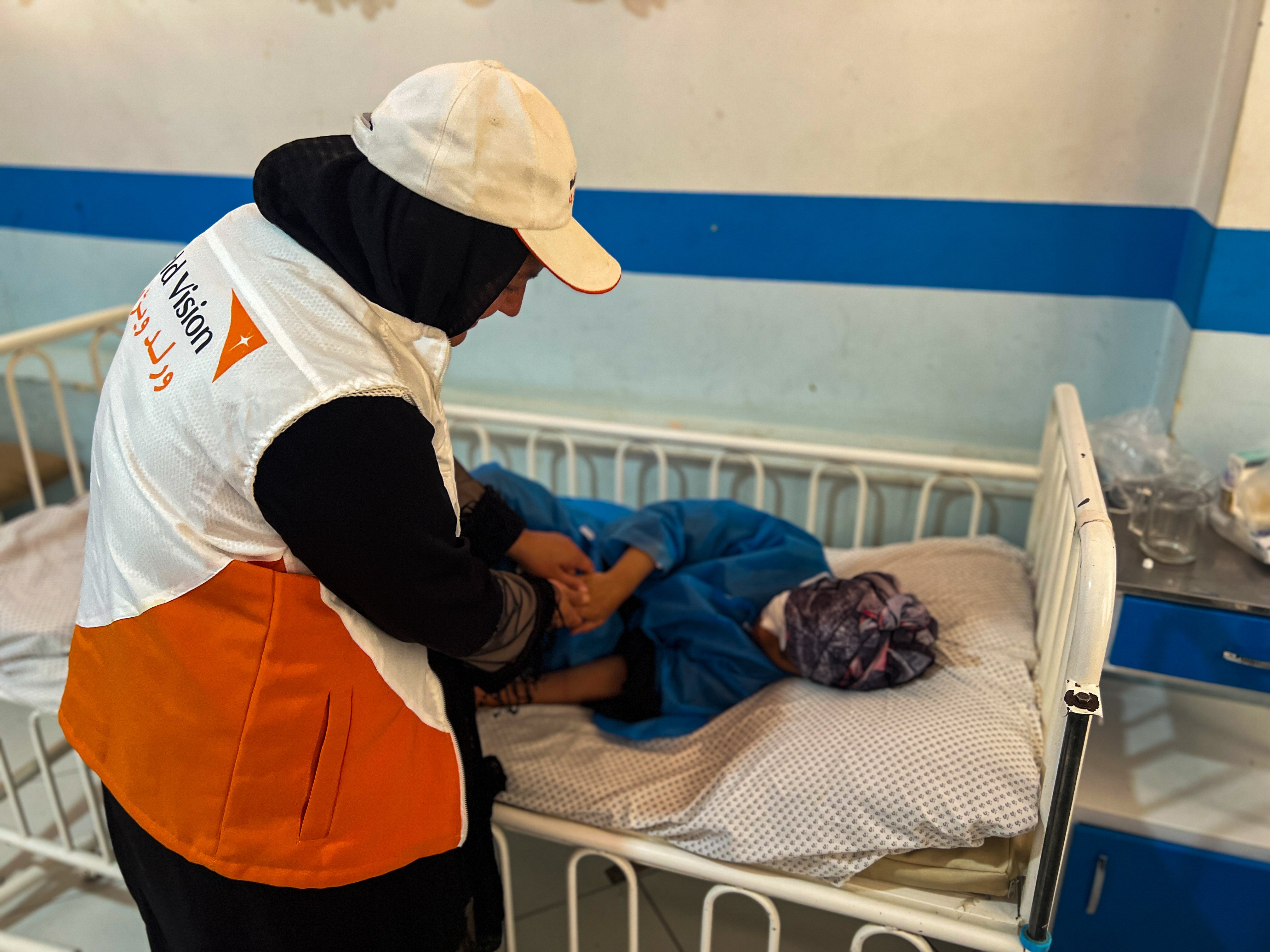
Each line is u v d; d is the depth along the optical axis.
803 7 1.58
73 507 1.78
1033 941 1.00
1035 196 1.60
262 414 0.73
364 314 0.78
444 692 0.99
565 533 1.47
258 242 0.83
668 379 1.95
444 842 0.94
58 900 1.62
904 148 1.62
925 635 1.28
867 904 1.07
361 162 0.79
